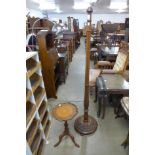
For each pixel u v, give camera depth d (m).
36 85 1.98
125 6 10.17
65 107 2.16
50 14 16.06
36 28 4.31
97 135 2.35
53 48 3.58
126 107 2.20
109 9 12.23
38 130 2.00
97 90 2.90
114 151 2.07
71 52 6.45
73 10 13.30
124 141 2.14
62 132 2.37
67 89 3.93
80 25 16.16
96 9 12.12
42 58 2.98
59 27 7.35
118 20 16.03
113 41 6.07
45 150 2.09
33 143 1.82
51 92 3.39
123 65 3.10
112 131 2.43
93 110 2.98
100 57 5.04
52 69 3.15
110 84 2.61
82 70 5.40
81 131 2.35
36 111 1.85
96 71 3.54
